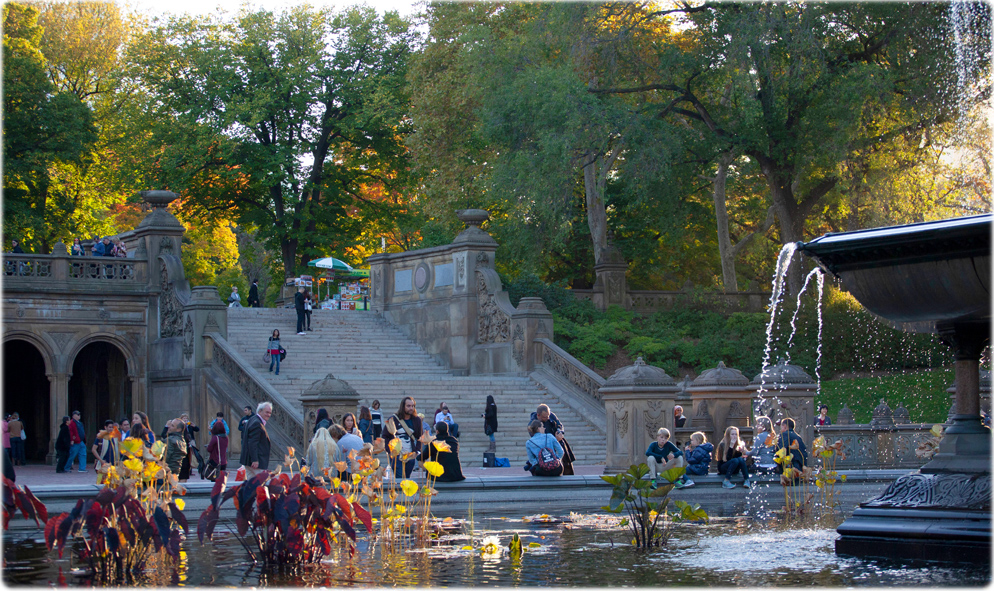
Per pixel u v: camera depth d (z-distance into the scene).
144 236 33.75
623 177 39.19
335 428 14.29
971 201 36.19
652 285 52.25
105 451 18.86
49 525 8.47
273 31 49.75
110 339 32.75
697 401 21.53
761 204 50.53
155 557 9.34
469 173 43.16
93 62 54.62
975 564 8.72
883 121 36.97
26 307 31.69
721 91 40.78
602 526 12.15
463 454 27.06
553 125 35.69
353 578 8.16
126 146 50.31
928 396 33.28
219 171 48.56
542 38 38.34
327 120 51.06
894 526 9.23
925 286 8.98
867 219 37.75
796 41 33.75
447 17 43.94
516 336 33.28
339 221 53.44
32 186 46.28
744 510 14.23
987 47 32.62
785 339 38.47
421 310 37.69
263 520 8.92
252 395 26.75
